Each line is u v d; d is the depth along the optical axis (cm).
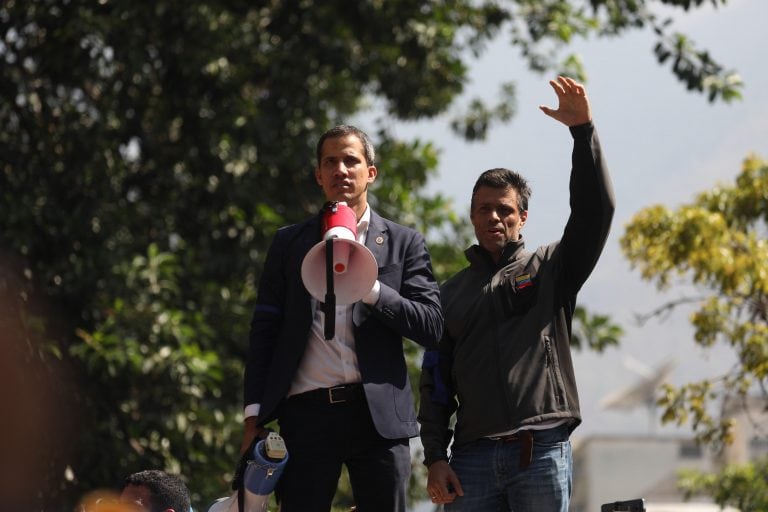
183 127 1819
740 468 1788
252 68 1888
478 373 632
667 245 1511
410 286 599
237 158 1794
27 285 1547
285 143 1841
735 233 1541
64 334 1591
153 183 1859
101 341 1509
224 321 1770
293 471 582
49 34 1712
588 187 612
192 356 1528
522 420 614
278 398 579
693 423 1524
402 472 581
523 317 635
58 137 1716
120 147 1819
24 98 1700
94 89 1825
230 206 1781
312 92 1950
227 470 1600
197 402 1608
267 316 608
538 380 621
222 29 1788
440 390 657
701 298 1534
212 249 1772
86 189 1722
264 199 1808
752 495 1750
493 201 658
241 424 1620
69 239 1670
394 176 2006
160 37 1750
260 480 549
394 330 582
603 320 1959
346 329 586
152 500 666
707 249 1487
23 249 1560
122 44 1683
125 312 1550
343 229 552
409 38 1898
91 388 1545
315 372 585
